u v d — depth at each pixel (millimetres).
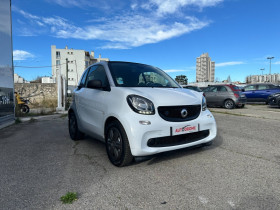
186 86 11500
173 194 2125
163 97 2803
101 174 2650
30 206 1934
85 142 4406
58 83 11953
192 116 2932
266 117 7531
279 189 2199
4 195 2145
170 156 3264
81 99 3977
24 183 2424
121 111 2717
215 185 2307
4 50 6688
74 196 2064
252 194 2105
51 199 2057
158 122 2594
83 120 3854
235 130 5270
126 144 2637
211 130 3166
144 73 3750
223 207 1885
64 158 3324
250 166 2838
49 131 5809
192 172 2658
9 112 7062
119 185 2338
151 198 2055
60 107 11898
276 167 2797
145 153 2533
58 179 2521
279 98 10781
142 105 2611
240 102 10859
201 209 1859
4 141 4613
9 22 7191
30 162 3154
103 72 3574
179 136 2799
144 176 2562
